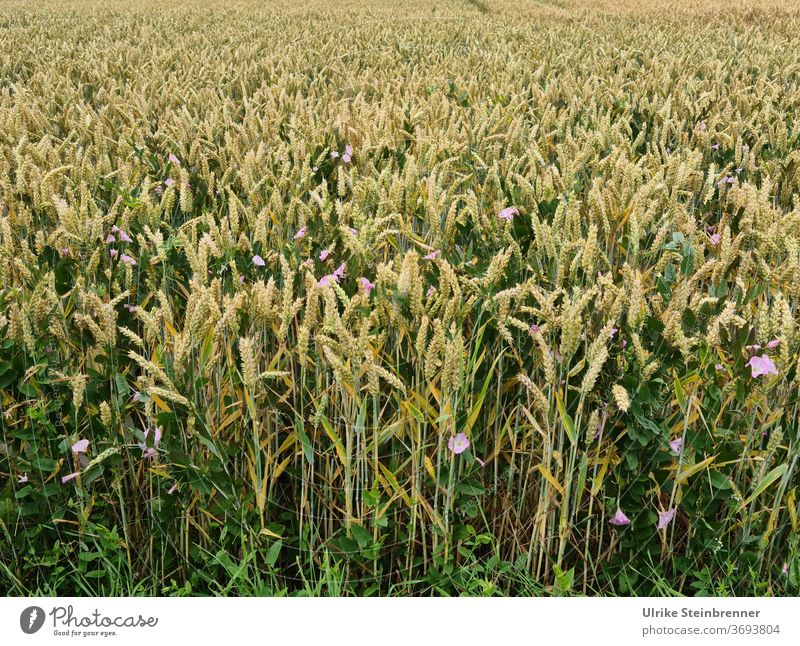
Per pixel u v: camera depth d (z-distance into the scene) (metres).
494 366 2.46
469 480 2.52
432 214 3.02
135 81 7.55
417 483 2.47
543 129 5.04
